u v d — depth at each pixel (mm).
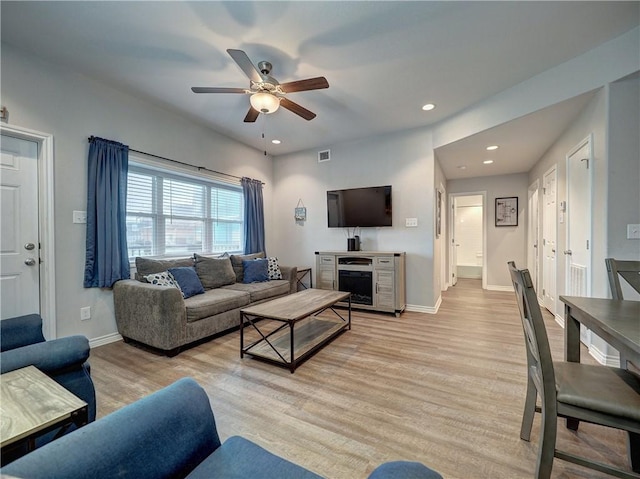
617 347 1207
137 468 731
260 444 1514
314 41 2277
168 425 830
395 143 4293
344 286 4305
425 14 2002
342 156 4730
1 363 1215
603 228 2430
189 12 1982
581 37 2252
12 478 579
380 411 1792
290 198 5258
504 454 1430
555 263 3736
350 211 4543
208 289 3666
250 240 4719
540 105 2750
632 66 2199
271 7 1936
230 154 4488
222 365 2447
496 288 5902
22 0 1863
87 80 2824
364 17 2029
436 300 4336
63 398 1013
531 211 5281
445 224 5949
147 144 3334
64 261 2666
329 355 2637
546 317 3875
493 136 3500
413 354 2643
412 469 682
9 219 2408
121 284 2904
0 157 2363
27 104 2449
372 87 2977
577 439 1541
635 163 2289
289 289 4336
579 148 2898
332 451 1462
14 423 865
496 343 2896
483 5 1928
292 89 2447
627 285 2332
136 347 2846
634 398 1108
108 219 2908
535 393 1492
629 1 1884
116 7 1937
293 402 1896
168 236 3805
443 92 3096
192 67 2645
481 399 1911
